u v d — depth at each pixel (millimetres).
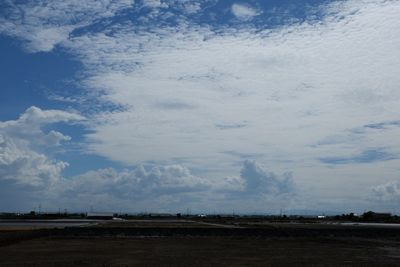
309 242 63156
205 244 57688
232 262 39125
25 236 62625
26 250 47656
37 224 116000
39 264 36500
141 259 40469
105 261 38781
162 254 44875
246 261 39938
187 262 38750
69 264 36625
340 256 44969
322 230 82688
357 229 86875
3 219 170750
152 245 55406
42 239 64438
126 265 36438
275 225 119875
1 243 53812
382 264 39156
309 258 42875
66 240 62562
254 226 110312
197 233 76938
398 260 42062
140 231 77250
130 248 51062
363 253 48281
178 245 55781
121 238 67500
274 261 40219
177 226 106000
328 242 63594
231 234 76438
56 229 77938
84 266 35625
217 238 69375
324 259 42188
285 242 62531
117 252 46438
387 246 57969
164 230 78688
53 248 50188
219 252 47406
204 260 40250
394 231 83062
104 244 56312
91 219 177625
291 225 121438
